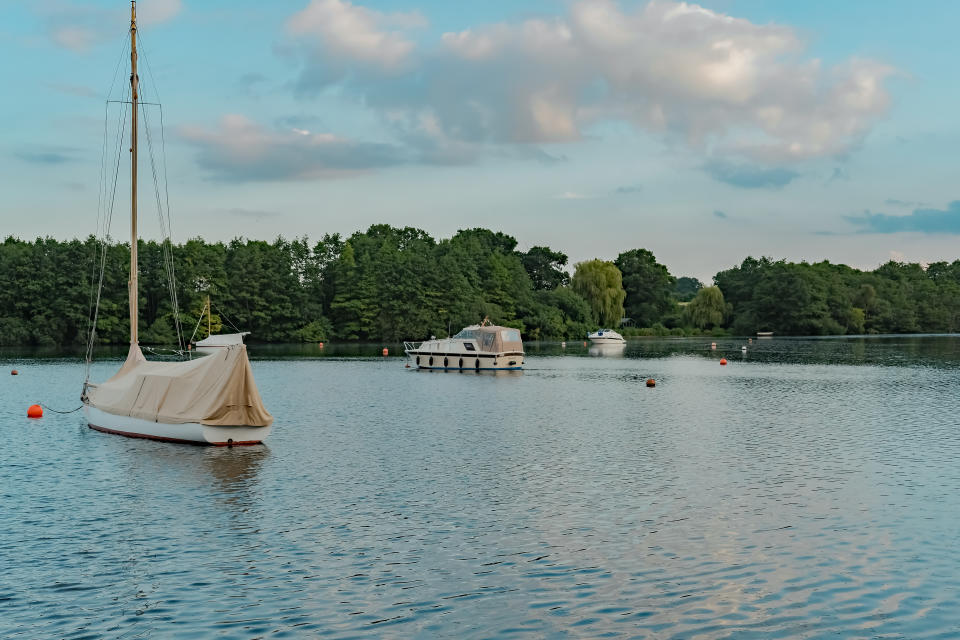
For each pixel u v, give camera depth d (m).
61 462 28.78
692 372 75.50
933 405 46.72
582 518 21.19
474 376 70.62
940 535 19.59
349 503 22.84
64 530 20.17
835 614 14.88
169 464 28.42
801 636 13.98
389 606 15.24
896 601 15.47
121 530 20.16
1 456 29.97
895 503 22.72
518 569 17.23
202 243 142.88
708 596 15.73
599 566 17.41
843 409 44.97
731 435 35.31
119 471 27.25
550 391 56.53
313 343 142.38
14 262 123.81
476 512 21.81
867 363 87.12
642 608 15.16
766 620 14.62
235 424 31.95
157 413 33.00
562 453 30.67
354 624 14.45
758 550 18.48
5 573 17.00
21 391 55.09
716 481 25.64
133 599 15.59
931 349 119.19
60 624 14.45
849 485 25.03
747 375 71.38
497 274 164.12
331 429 37.06
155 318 133.88
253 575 16.88
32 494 23.97
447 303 148.88
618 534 19.75
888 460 29.14
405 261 151.62
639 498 23.39
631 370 78.62
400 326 144.38
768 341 153.38
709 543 19.02
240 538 19.47
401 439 34.09
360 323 148.62
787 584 16.34
